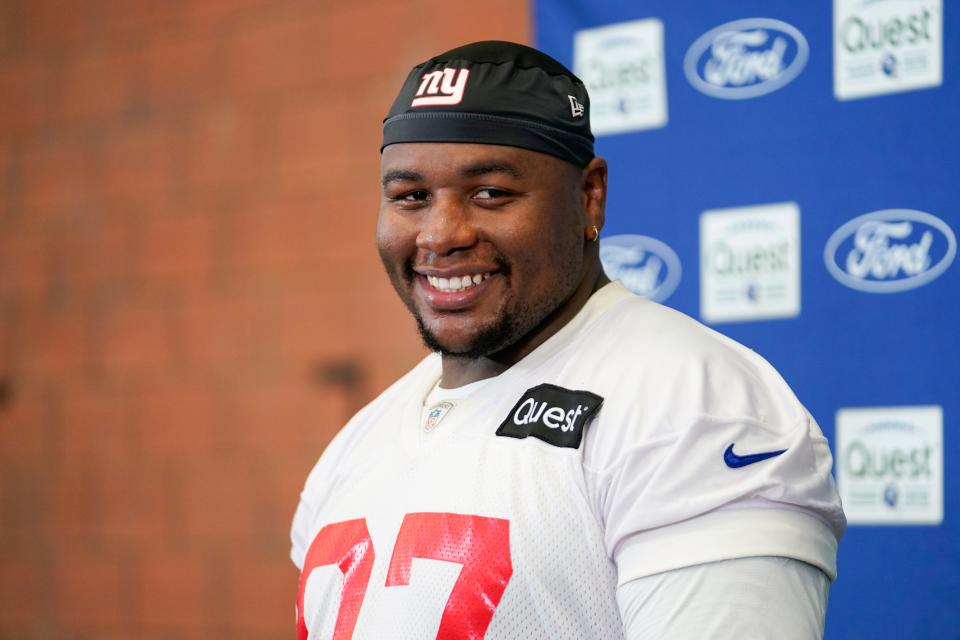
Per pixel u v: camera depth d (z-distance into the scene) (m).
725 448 3.16
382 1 9.06
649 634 3.04
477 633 3.28
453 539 3.41
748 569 3.03
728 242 6.51
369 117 9.08
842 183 6.24
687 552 3.06
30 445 10.21
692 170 6.64
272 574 9.17
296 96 9.35
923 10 6.09
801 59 6.39
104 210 10.07
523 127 3.60
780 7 6.46
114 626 9.74
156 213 9.84
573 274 3.77
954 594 5.80
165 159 9.84
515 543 3.31
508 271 3.65
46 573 10.06
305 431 9.16
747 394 3.35
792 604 3.03
